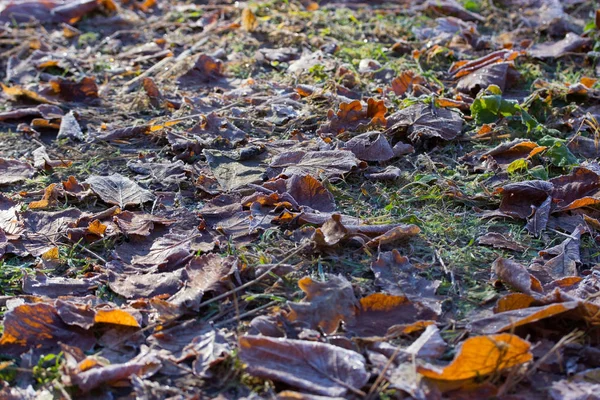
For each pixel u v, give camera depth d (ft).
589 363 3.50
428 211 4.22
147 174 4.54
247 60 5.69
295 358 3.44
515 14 6.36
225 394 3.42
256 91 5.29
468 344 3.32
